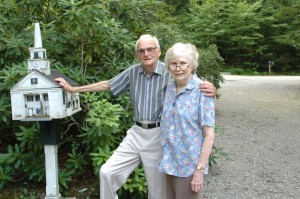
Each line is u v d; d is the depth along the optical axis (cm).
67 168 319
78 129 337
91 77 332
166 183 219
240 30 2162
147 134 229
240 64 2286
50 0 360
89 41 342
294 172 386
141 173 283
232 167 404
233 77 1741
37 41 245
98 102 286
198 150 195
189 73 200
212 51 734
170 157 204
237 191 332
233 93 1070
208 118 192
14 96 236
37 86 234
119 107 301
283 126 629
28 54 344
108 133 279
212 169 397
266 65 2228
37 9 369
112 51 348
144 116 228
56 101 234
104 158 274
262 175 377
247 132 582
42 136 254
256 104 870
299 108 812
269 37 2162
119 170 238
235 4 2170
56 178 261
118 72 348
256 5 2108
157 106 225
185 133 195
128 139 239
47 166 258
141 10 396
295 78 1670
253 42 2116
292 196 319
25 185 317
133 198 295
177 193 203
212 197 318
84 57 357
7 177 297
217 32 2103
